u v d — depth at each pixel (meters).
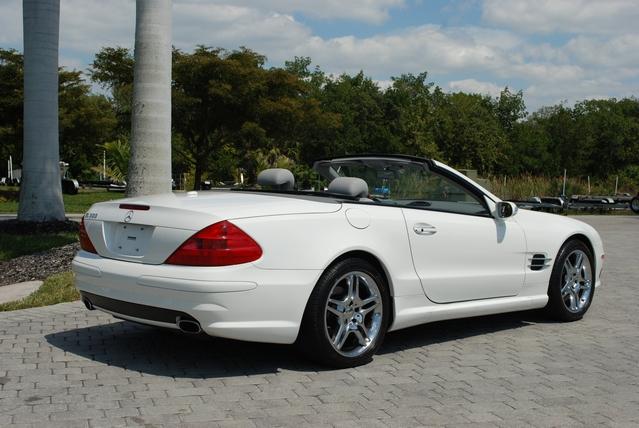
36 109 11.57
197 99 33.28
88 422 3.64
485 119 64.50
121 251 4.62
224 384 4.32
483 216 5.78
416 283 5.10
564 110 70.75
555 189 30.06
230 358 4.90
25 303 6.69
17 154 39.31
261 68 35.28
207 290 4.13
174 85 34.62
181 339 5.41
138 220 4.52
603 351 5.42
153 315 4.36
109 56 33.47
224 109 34.22
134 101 9.45
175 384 4.31
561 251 6.40
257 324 4.29
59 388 4.20
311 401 4.04
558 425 3.76
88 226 4.90
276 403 3.99
